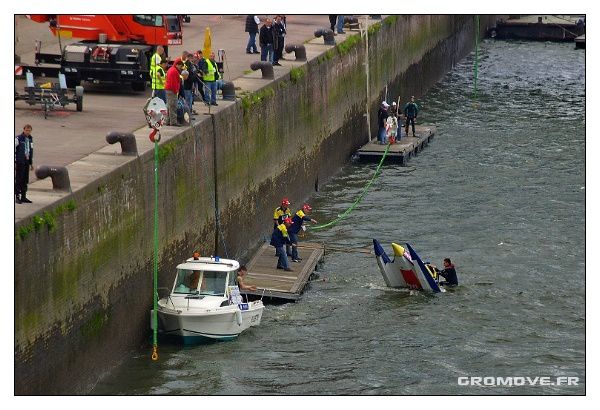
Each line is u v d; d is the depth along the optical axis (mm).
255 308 167625
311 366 157500
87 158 158875
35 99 195625
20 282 130375
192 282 165750
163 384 150625
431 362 159375
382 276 189625
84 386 145875
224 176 193250
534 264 196000
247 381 152250
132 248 158375
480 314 175500
